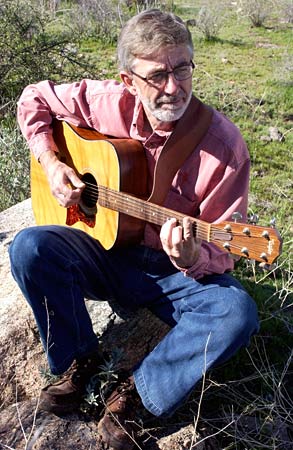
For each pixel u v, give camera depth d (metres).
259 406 3.04
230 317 2.54
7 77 6.89
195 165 2.70
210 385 2.90
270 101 7.33
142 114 2.82
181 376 2.62
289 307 3.72
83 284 2.84
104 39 9.56
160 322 3.16
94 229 3.00
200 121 2.68
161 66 2.54
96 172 2.99
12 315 3.22
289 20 11.54
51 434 2.76
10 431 2.79
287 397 3.17
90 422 2.82
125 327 3.15
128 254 2.91
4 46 6.95
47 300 2.69
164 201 2.77
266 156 5.89
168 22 2.54
